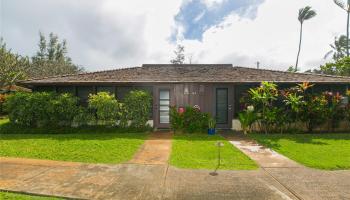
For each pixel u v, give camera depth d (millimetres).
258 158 6570
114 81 11664
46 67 36250
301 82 11625
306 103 10672
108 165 5824
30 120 11070
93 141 8625
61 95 11328
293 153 7070
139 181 4754
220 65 15523
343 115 11125
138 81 11648
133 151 7277
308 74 13250
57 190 4254
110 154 6855
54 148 7477
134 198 3975
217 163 6066
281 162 6176
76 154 6801
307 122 11125
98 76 12742
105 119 11109
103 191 4246
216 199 3971
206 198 4008
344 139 9297
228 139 9406
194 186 4523
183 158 6512
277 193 4227
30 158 6379
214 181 4789
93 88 12562
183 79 12039
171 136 10047
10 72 20656
